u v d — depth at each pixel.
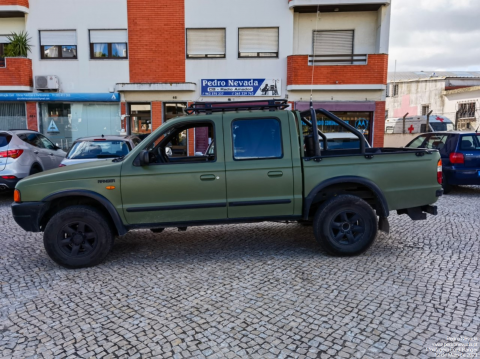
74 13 14.98
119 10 14.90
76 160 7.42
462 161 8.91
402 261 4.54
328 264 4.48
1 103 15.37
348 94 14.72
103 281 4.12
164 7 14.79
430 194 4.71
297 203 4.64
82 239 4.51
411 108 31.58
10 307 3.50
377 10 14.85
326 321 3.12
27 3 14.90
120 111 15.30
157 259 4.83
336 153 5.86
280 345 2.79
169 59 15.00
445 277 4.02
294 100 14.88
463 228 6.09
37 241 5.72
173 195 4.56
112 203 4.51
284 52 14.82
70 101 15.24
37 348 2.81
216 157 4.60
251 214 4.67
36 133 10.04
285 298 3.57
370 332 2.94
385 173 4.64
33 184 4.52
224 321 3.16
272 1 14.63
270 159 4.62
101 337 2.95
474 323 3.04
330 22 15.13
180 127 5.48
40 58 15.25
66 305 3.53
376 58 14.27
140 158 4.45
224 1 14.72
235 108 4.78
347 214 4.70
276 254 4.91
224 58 14.94
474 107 25.55
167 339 2.90
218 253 5.02
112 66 15.17
